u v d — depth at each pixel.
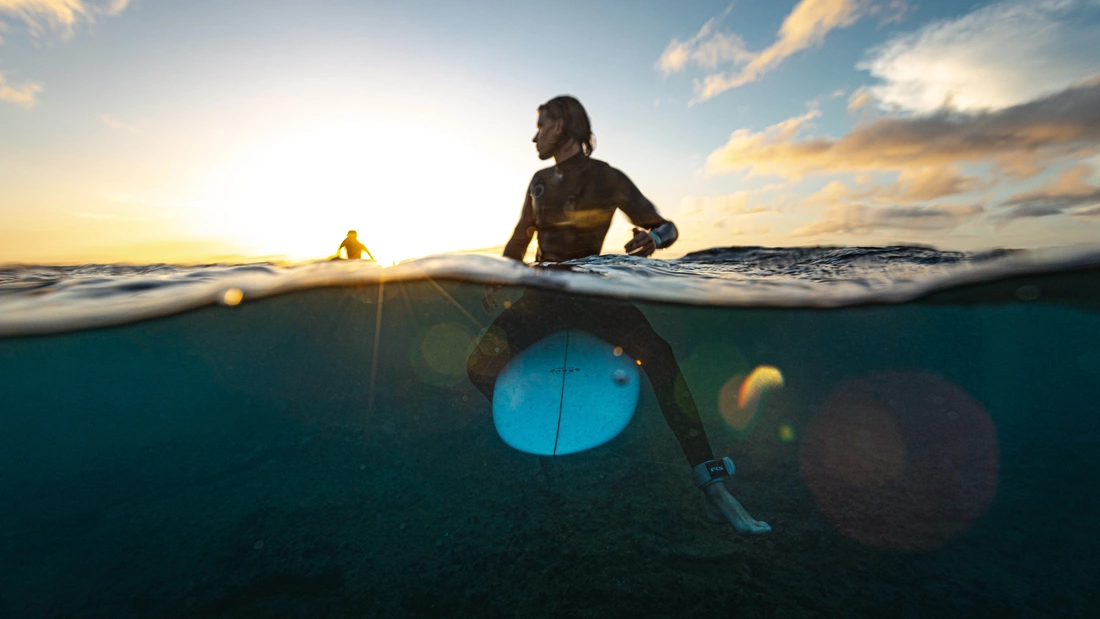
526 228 2.83
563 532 2.95
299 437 5.28
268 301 5.58
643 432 4.85
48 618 2.51
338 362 10.95
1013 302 5.19
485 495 3.55
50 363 7.41
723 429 5.09
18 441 8.80
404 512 3.36
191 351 8.66
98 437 7.98
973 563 2.48
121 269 4.42
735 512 2.14
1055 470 3.67
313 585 2.60
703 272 4.38
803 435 4.78
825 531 2.83
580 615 2.21
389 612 2.34
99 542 3.31
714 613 2.17
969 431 4.91
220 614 2.42
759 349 12.45
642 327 2.37
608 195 2.41
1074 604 2.15
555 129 2.41
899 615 2.11
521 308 2.64
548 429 2.81
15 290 3.34
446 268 4.21
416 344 11.29
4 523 3.79
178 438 6.07
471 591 2.45
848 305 5.36
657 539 2.82
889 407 6.40
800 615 2.13
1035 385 10.71
